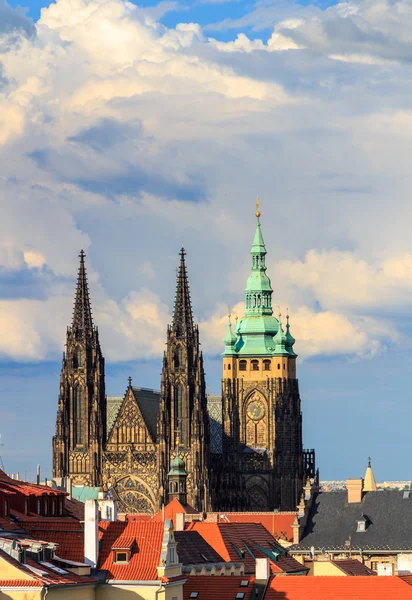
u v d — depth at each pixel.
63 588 195.00
